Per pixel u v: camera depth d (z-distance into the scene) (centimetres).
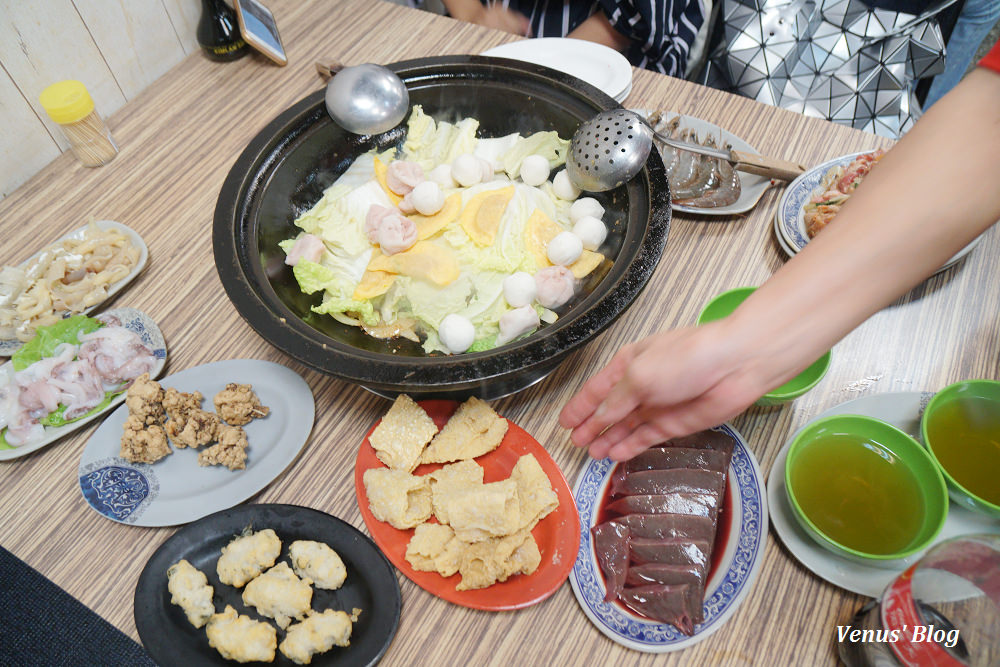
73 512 91
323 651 75
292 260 103
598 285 92
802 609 79
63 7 124
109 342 99
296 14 159
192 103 142
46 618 156
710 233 117
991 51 64
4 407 95
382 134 118
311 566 80
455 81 117
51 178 131
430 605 81
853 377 99
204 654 76
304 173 112
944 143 65
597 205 106
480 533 80
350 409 99
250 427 96
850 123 167
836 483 83
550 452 94
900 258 65
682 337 71
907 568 68
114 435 94
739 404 72
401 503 82
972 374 98
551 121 116
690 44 168
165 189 128
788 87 167
